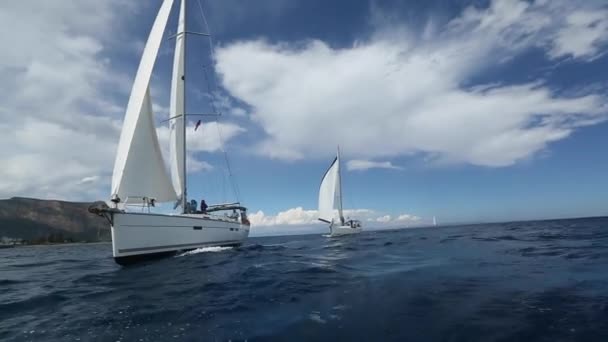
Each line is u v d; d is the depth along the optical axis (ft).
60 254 110.42
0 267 58.65
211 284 29.25
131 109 50.78
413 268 35.04
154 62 51.88
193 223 55.47
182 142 63.10
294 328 17.31
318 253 57.47
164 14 54.03
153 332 17.63
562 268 30.81
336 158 143.74
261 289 26.55
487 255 43.45
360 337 15.80
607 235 69.26
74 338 17.37
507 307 19.27
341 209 144.36
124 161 48.75
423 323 17.28
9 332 18.61
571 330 15.44
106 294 27.55
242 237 76.07
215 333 17.04
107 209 41.47
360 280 29.30
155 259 48.06
